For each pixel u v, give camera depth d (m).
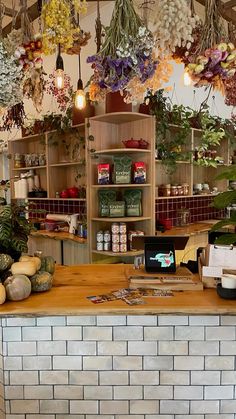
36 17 1.93
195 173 4.82
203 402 1.44
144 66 1.43
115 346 1.42
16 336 1.42
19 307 1.39
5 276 1.55
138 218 3.34
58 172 4.26
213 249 1.61
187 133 4.05
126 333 1.42
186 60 1.56
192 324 1.40
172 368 1.43
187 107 4.18
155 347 1.42
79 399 1.45
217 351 1.42
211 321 1.40
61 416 1.46
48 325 1.42
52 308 1.38
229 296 1.43
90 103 3.58
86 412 1.46
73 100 3.73
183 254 3.66
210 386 1.43
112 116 3.31
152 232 3.46
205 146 4.30
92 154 3.42
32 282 1.54
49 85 4.15
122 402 1.45
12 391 1.44
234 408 1.44
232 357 1.42
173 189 4.08
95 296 1.51
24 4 1.61
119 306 1.39
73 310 1.37
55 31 1.42
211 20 1.48
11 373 1.44
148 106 3.51
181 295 1.50
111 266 2.07
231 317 1.39
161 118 3.61
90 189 3.44
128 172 3.33
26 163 4.64
